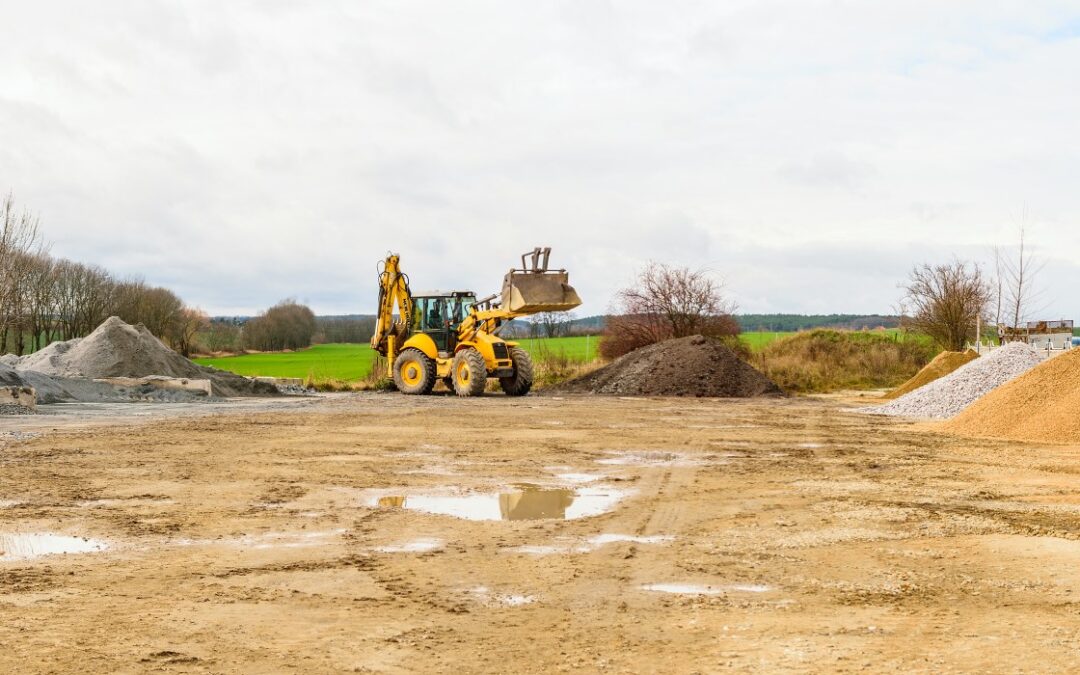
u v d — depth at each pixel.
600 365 43.16
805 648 5.74
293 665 5.46
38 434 18.05
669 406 28.11
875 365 45.06
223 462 14.44
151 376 33.19
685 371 35.25
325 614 6.52
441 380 35.44
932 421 23.17
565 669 5.40
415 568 7.91
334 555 8.38
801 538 9.11
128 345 34.41
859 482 12.78
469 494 11.76
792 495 11.70
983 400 21.03
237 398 31.89
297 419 22.27
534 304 33.09
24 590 7.11
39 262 70.62
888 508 10.70
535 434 19.14
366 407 26.77
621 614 6.55
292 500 11.21
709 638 5.97
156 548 8.62
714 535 9.28
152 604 6.74
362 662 5.52
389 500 11.29
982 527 9.58
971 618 6.40
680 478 13.16
